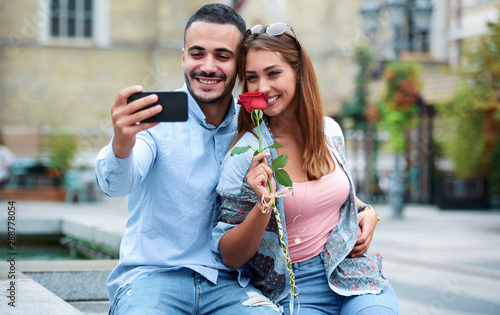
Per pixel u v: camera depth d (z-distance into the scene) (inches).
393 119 527.8
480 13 740.0
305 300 89.1
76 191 676.7
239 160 85.6
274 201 81.7
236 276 90.5
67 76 871.7
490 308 182.2
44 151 842.2
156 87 880.9
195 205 87.9
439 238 365.4
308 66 90.7
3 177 616.4
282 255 87.4
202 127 91.0
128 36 886.4
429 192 687.7
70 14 876.6
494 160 663.8
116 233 182.4
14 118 859.4
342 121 695.7
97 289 135.9
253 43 88.6
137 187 83.6
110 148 75.8
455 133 677.3
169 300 83.8
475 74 526.0
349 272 88.9
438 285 215.9
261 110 83.2
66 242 228.5
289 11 902.4
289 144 92.6
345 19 892.6
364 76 683.4
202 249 88.9
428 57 853.2
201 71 90.2
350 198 92.1
